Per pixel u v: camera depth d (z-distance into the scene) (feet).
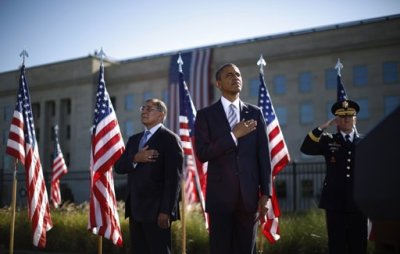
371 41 125.70
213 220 14.94
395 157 6.92
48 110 94.73
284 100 134.92
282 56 135.13
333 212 18.90
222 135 15.33
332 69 130.62
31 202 27.30
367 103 125.59
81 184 102.32
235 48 139.03
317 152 19.93
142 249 18.52
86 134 128.06
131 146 19.71
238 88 15.85
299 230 32.50
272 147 26.91
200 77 135.13
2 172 44.47
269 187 15.05
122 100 157.48
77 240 37.19
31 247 38.32
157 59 152.25
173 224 34.30
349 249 18.92
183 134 29.96
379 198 6.96
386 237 8.10
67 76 127.44
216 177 15.07
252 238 14.85
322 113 130.11
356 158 7.47
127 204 18.93
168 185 18.21
